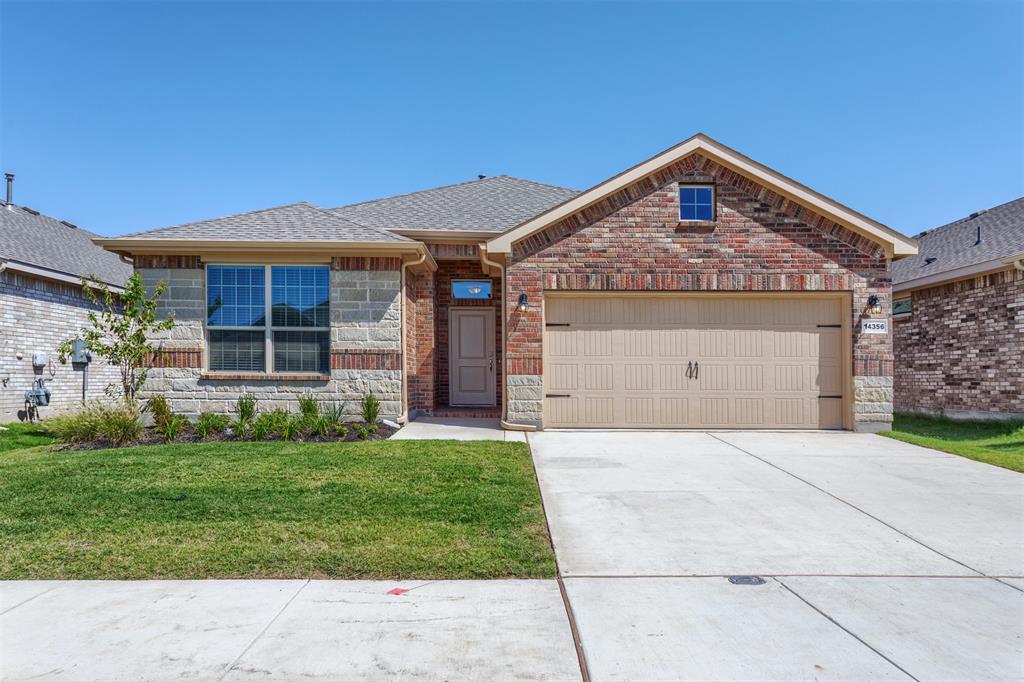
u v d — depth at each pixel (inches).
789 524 211.9
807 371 423.5
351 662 122.6
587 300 425.7
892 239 409.1
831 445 364.2
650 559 179.5
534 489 251.4
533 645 129.6
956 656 126.0
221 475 266.1
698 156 418.9
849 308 416.5
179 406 420.8
